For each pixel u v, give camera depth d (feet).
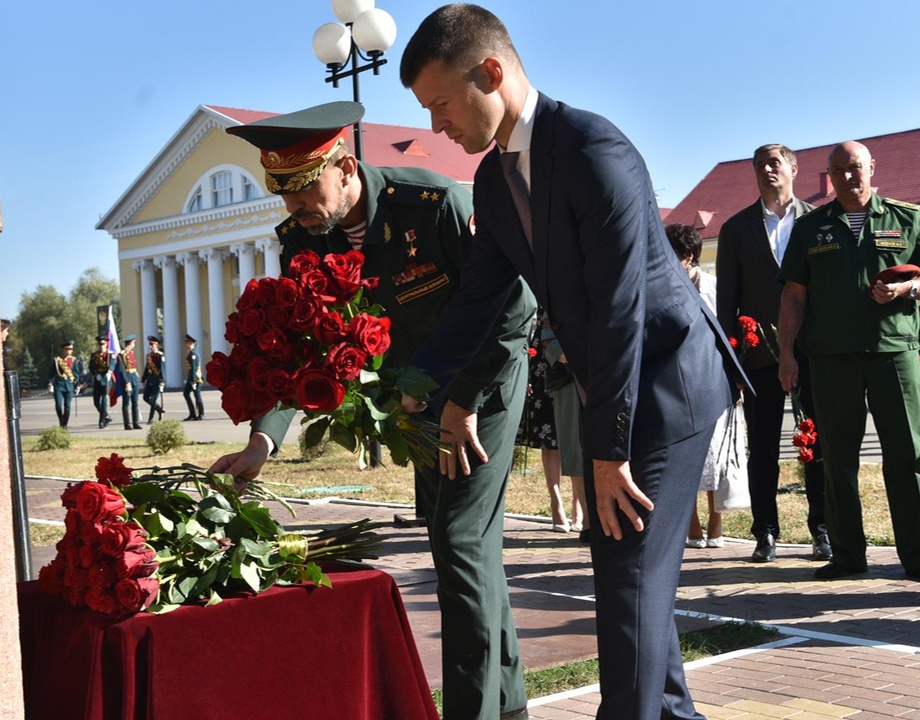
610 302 8.82
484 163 9.91
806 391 22.22
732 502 22.59
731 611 17.57
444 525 10.96
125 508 7.70
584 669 14.28
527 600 18.52
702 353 9.50
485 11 9.19
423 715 8.50
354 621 8.22
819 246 19.43
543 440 26.68
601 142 8.95
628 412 8.89
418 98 9.21
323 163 10.24
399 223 11.06
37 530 28.14
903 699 12.80
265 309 8.19
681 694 10.34
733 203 195.93
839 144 19.38
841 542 19.77
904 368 19.16
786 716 12.30
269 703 7.70
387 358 11.82
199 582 7.67
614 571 9.29
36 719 7.77
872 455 40.14
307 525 28.43
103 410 90.07
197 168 214.90
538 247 9.38
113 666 7.18
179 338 224.33
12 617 6.59
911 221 19.22
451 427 10.93
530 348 26.53
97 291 311.47
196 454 54.03
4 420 6.68
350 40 38.01
